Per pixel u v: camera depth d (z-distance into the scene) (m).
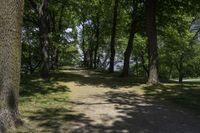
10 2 8.67
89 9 31.69
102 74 28.27
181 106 12.97
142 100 14.24
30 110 11.44
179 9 21.44
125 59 25.89
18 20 8.85
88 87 18.22
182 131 9.27
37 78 21.69
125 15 31.12
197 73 45.59
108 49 50.81
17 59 8.86
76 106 12.53
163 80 24.78
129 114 11.33
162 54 39.81
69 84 19.31
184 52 40.75
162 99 14.57
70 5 30.81
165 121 10.42
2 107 8.57
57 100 13.61
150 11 19.72
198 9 21.09
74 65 53.16
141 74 49.25
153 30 19.64
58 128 9.29
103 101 13.80
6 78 8.65
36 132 8.77
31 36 32.41
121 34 38.53
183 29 27.20
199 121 10.48
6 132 8.45
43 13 22.30
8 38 8.69
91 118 10.60
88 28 46.19
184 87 18.48
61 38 28.28
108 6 29.84
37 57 34.72
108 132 9.02
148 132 9.11
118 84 19.78
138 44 38.59
